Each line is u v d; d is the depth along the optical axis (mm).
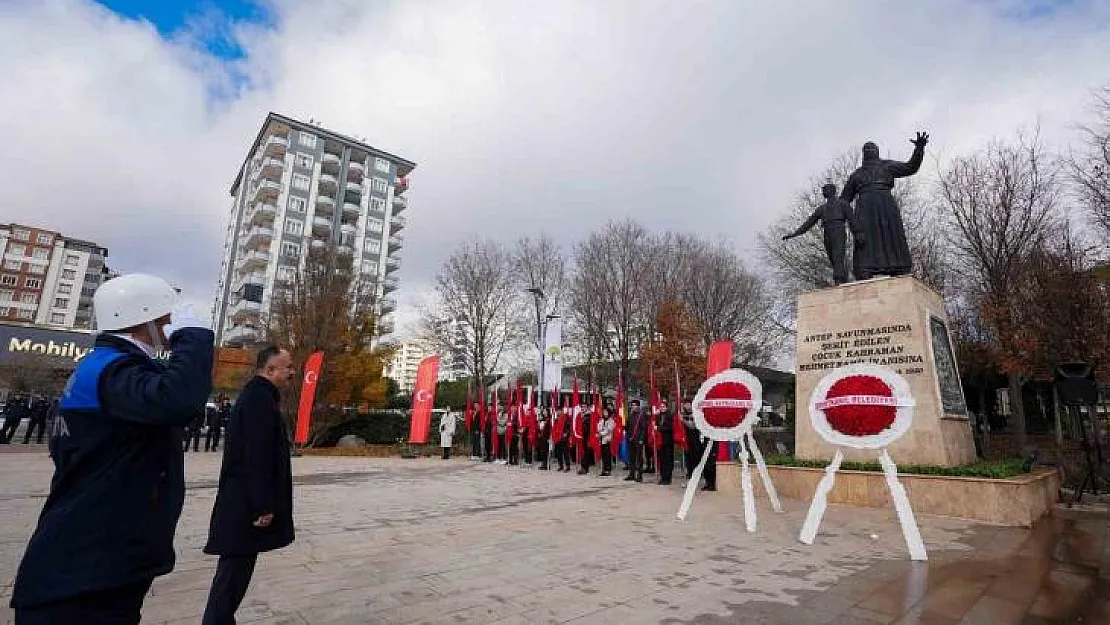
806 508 9438
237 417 3498
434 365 22344
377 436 28750
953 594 4883
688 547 6641
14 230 84125
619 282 31500
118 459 2195
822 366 11430
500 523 8016
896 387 7156
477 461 20422
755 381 8453
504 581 5172
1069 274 18234
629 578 5316
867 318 10945
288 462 3693
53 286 85188
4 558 5715
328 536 7059
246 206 64500
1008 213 19156
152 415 2135
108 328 2406
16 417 22562
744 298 31281
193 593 4711
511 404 19875
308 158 60281
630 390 32812
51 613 2002
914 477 9023
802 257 26391
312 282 27594
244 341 51594
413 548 6441
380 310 32938
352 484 12930
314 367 22281
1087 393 10922
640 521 8289
